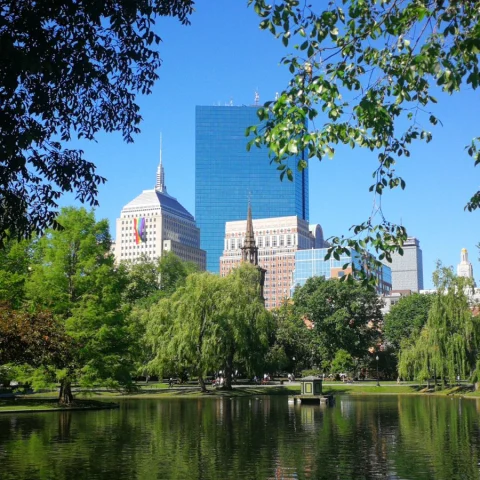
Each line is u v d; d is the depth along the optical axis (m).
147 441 30.83
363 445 29.58
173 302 83.25
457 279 79.50
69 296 52.31
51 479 20.81
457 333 78.62
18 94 15.23
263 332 84.31
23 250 55.16
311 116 13.67
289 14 14.35
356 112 14.79
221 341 78.50
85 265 52.69
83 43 15.42
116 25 15.86
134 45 16.77
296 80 13.98
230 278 85.75
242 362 88.50
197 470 22.45
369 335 118.25
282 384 107.00
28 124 15.75
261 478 21.05
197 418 44.91
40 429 36.12
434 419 44.75
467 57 13.86
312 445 29.50
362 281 15.02
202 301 79.12
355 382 116.69
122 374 55.03
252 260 145.25
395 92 14.80
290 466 23.38
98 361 50.94
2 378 49.72
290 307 129.88
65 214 54.66
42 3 14.70
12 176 15.72
